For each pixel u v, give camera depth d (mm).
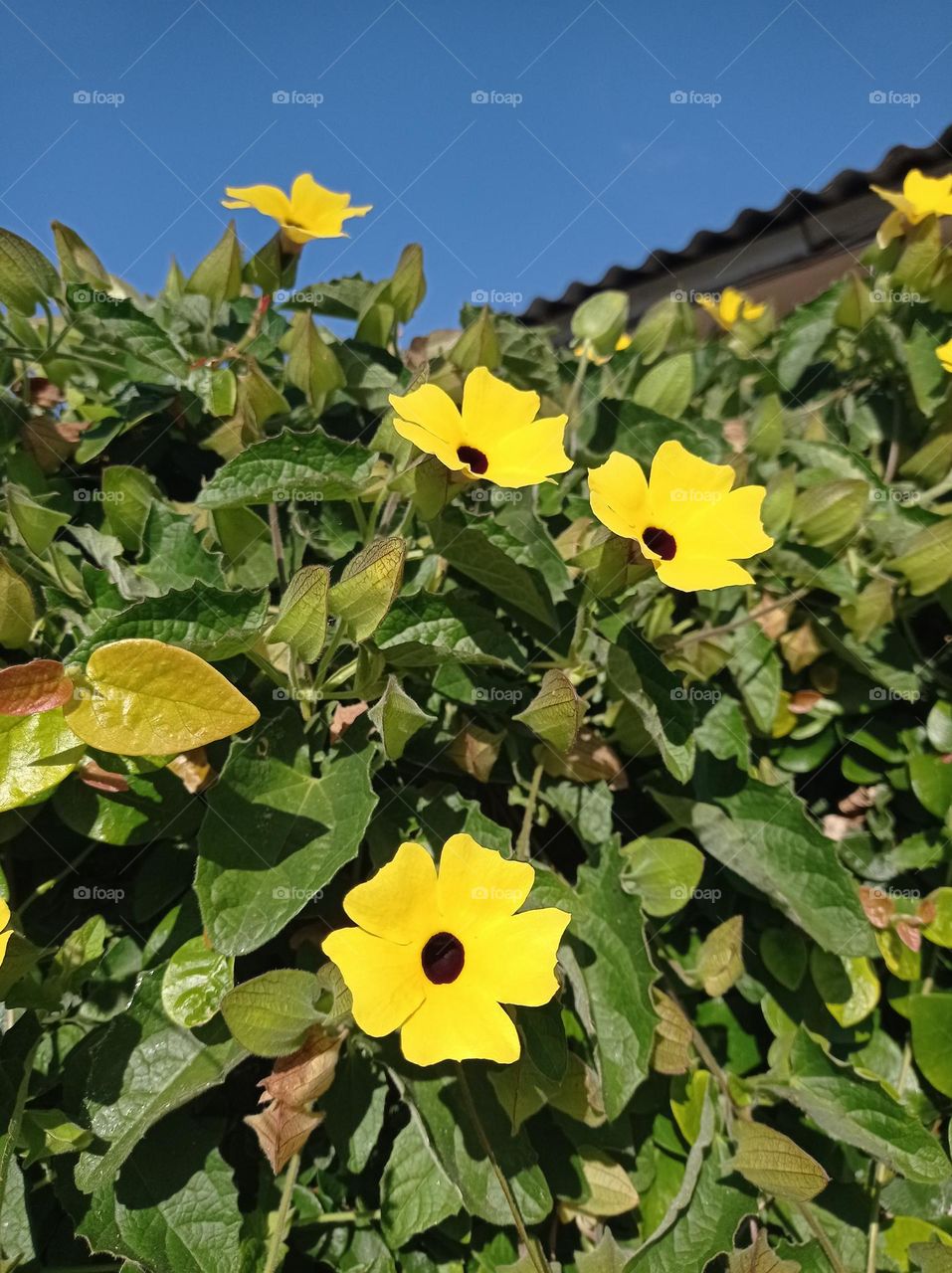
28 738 166
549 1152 192
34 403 259
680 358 258
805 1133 212
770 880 206
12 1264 157
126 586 206
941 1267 185
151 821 181
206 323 266
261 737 183
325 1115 178
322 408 251
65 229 262
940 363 269
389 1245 174
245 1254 167
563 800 212
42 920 190
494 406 204
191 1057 167
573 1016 196
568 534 236
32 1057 160
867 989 214
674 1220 184
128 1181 166
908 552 236
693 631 255
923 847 233
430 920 163
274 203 263
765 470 271
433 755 206
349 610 177
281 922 161
